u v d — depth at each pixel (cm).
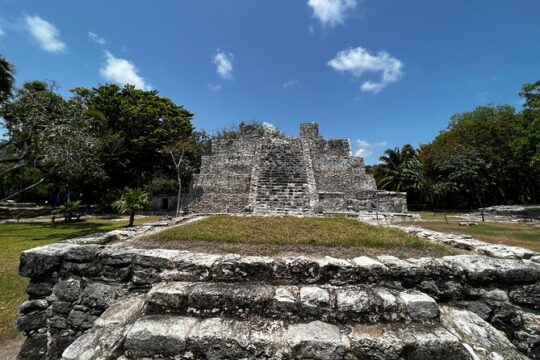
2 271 584
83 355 216
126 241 404
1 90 1222
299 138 1688
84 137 1208
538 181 2556
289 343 215
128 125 2269
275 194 1231
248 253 336
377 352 212
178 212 1730
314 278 283
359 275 283
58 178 1551
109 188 2402
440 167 2588
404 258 323
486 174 2491
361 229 481
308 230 466
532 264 307
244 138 1700
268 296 249
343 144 1655
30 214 2066
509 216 1652
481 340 229
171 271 292
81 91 2244
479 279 291
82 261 314
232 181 1488
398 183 3372
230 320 239
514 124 2295
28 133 1130
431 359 213
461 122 2966
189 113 2877
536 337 270
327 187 1454
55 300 306
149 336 220
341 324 239
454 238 459
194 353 216
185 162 2477
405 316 244
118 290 301
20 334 357
